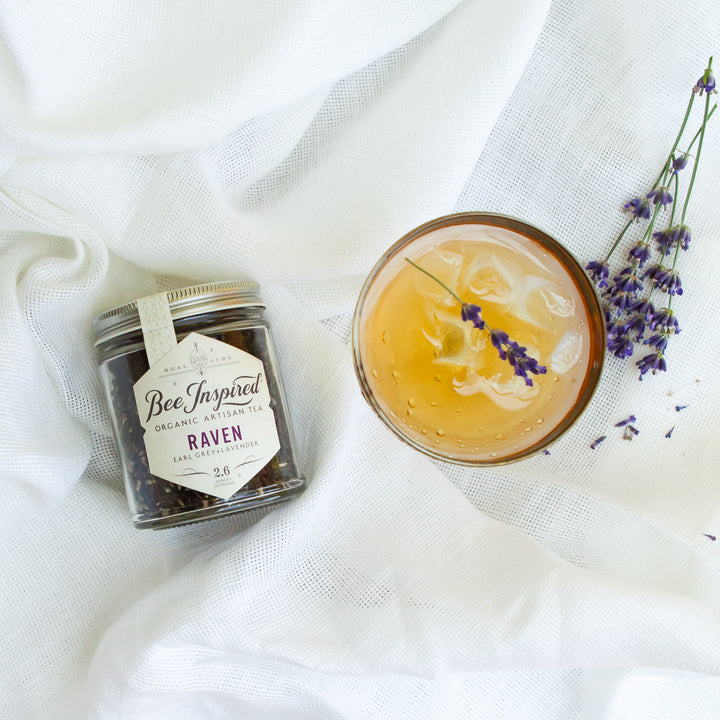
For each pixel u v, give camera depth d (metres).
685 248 0.48
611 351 0.50
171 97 0.44
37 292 0.46
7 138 0.44
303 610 0.48
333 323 0.51
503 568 0.48
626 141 0.50
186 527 0.51
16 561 0.49
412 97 0.48
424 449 0.43
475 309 0.41
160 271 0.49
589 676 0.51
